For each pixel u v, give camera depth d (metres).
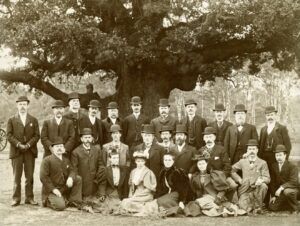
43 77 26.66
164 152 11.53
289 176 11.16
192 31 22.48
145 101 25.56
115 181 11.55
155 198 11.30
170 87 26.50
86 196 11.60
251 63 30.28
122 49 22.22
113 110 12.66
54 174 11.38
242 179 11.18
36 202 12.01
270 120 11.73
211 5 21.06
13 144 11.70
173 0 22.44
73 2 23.47
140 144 11.93
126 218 10.46
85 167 11.59
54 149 11.39
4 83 29.81
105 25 25.48
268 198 11.55
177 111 57.19
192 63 24.17
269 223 9.83
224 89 55.31
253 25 22.00
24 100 11.77
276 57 26.39
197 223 9.88
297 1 20.94
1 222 10.08
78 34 21.28
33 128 11.89
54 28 20.72
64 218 10.45
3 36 21.53
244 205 10.88
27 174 11.95
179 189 10.98
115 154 11.59
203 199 10.86
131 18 24.98
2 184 16.55
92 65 26.55
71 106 12.23
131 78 25.75
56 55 23.47
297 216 10.56
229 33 23.47
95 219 10.35
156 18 23.34
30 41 21.30
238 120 11.75
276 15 20.61
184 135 11.55
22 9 22.30
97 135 12.39
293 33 22.72
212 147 11.30
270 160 11.60
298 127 61.72
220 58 25.62
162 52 24.11
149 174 11.18
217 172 10.93
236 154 11.73
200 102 70.56
